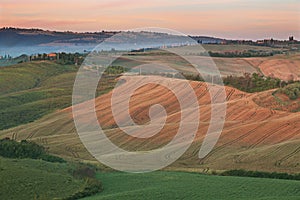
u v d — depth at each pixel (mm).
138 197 38875
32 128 85500
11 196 39406
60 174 45250
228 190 41250
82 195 40594
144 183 44469
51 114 95562
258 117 78812
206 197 38938
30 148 56188
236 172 53062
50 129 82812
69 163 53062
